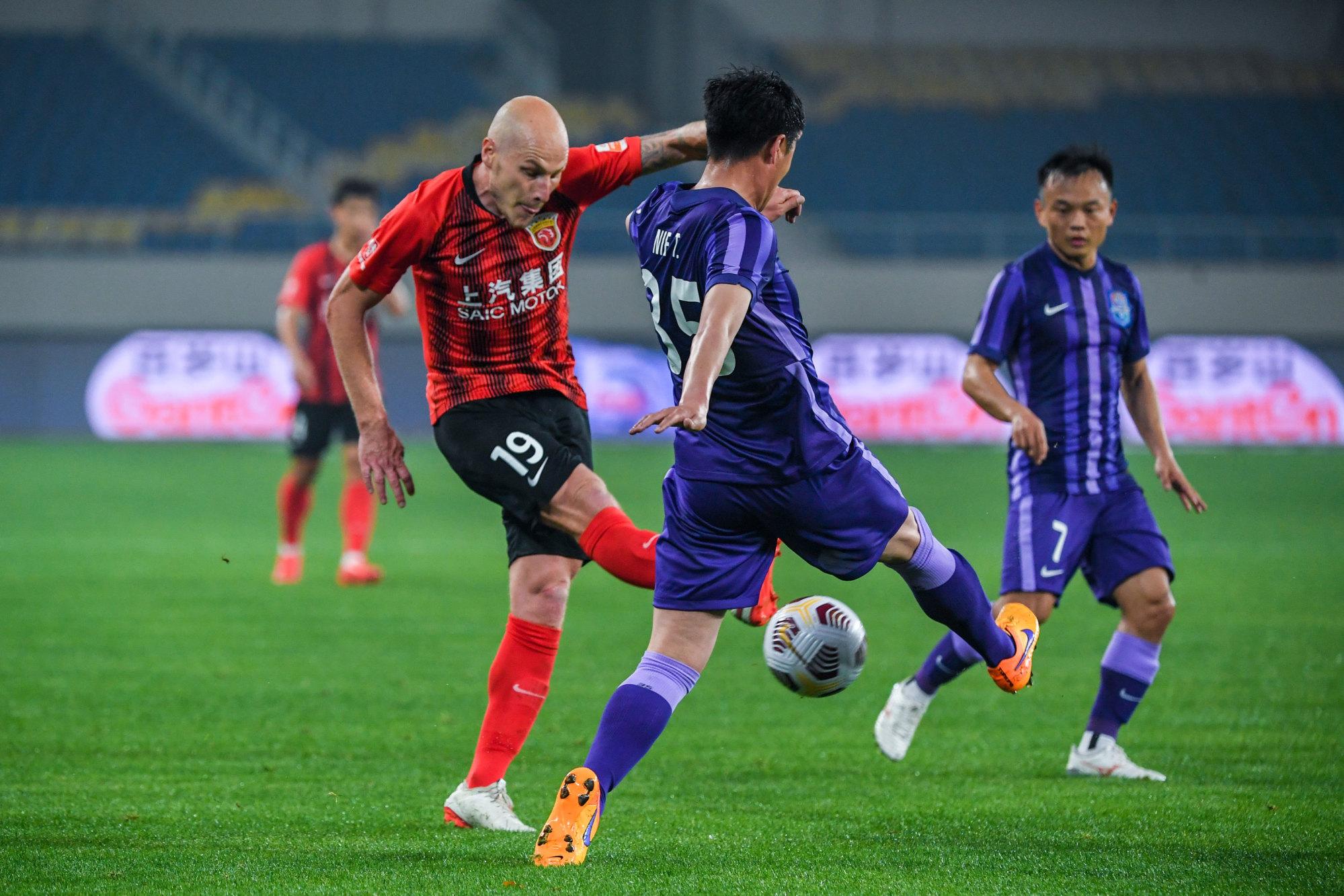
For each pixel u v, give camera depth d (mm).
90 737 18297
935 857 12289
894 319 89562
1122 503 17312
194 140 105188
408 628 28062
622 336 88312
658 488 57219
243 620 28859
